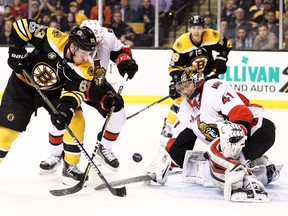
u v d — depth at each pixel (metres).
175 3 12.66
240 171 5.42
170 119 8.46
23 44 5.60
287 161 7.39
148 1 12.67
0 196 5.63
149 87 12.22
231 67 11.99
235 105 5.50
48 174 6.53
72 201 5.48
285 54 11.84
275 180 6.13
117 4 12.75
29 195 5.68
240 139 5.34
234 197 5.46
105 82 6.62
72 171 6.06
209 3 12.64
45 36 5.58
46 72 5.60
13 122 5.70
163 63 12.17
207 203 5.43
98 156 6.75
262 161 6.01
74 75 5.52
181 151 5.97
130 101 12.30
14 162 7.18
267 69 11.91
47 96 5.93
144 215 5.06
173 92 7.43
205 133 5.69
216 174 5.60
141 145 8.46
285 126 9.96
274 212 5.15
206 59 7.95
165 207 5.31
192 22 7.70
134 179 5.93
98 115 10.93
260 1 12.28
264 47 12.38
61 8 13.00
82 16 12.98
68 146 6.00
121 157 7.61
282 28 12.25
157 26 12.71
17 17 12.95
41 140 8.73
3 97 5.77
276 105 11.91
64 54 5.51
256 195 5.46
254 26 12.35
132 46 12.74
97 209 5.23
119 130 6.67
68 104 5.42
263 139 5.71
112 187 5.57
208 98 5.61
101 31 6.15
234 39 12.48
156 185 6.08
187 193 5.77
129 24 12.78
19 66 5.59
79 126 6.02
